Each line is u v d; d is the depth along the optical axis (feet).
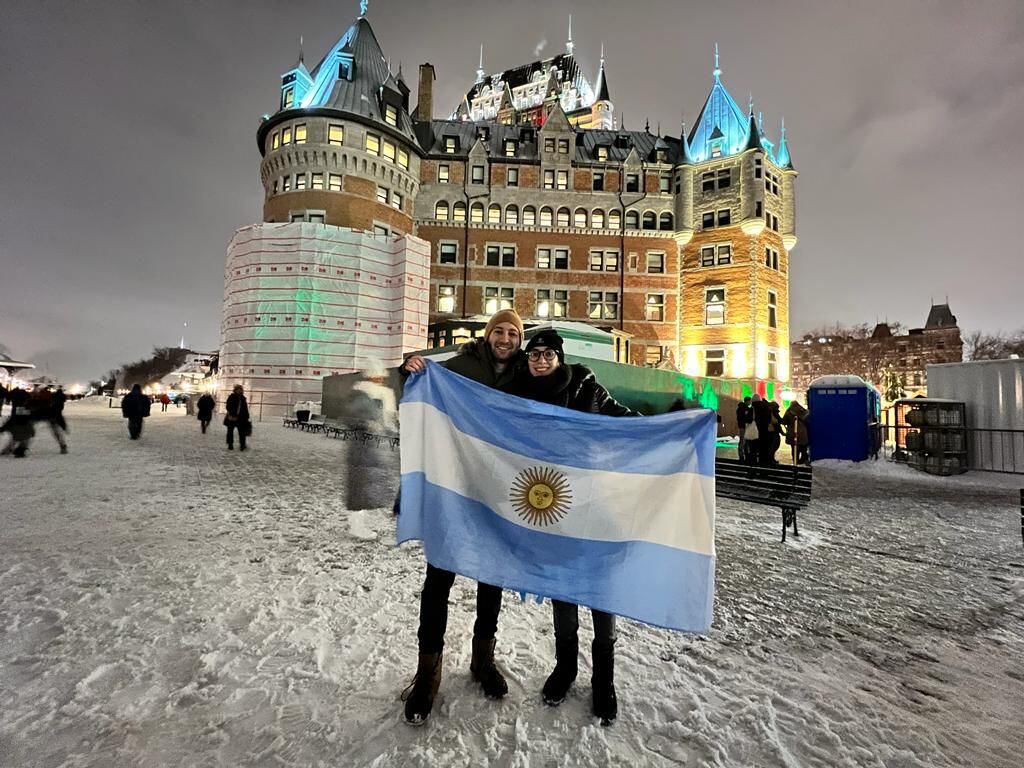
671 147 131.44
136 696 8.24
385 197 111.24
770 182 116.06
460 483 9.34
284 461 36.94
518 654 10.22
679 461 8.74
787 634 11.68
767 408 40.32
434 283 117.50
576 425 9.17
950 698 9.19
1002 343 245.86
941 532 22.09
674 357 118.42
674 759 7.31
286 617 11.36
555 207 120.98
